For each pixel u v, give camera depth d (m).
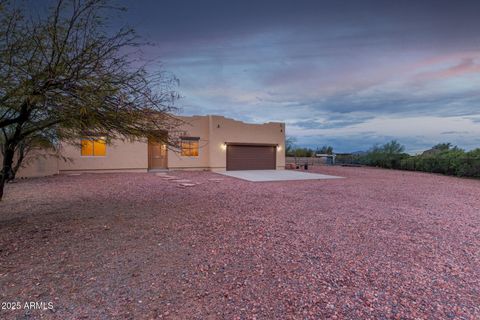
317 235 4.73
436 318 2.34
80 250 3.86
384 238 4.62
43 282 2.90
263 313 2.38
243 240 4.42
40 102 3.71
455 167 18.00
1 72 3.67
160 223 5.37
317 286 2.90
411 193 9.92
